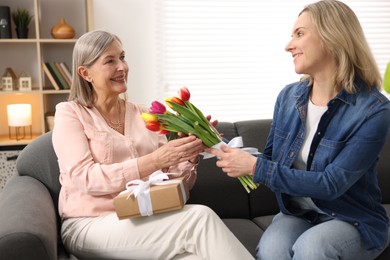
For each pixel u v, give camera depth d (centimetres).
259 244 179
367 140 162
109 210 183
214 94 385
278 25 387
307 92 184
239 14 380
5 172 340
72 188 186
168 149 173
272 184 164
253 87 390
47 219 166
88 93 195
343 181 161
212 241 161
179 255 167
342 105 171
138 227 168
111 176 175
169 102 171
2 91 332
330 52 169
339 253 159
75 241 177
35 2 330
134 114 203
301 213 186
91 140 186
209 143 174
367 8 404
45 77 371
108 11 364
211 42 379
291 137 184
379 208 178
